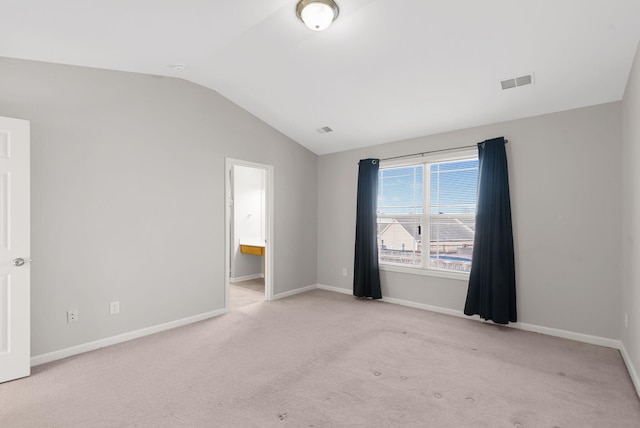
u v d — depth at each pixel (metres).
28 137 2.47
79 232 2.89
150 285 3.35
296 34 2.58
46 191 2.71
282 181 4.79
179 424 1.92
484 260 3.59
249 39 2.66
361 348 2.99
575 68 2.67
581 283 3.16
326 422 1.94
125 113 3.18
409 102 3.50
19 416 1.98
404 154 4.40
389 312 4.08
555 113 3.30
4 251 2.38
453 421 1.94
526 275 3.45
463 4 2.18
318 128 4.47
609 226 3.03
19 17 2.04
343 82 3.32
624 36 2.27
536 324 3.40
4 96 2.53
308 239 5.24
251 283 5.77
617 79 2.73
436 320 3.77
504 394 2.23
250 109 4.23
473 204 3.91
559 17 2.19
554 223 3.30
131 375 2.49
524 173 3.46
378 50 2.76
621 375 2.50
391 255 4.61
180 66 3.15
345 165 5.05
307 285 5.23
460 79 3.00
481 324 3.63
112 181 3.09
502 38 2.45
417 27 2.43
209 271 3.86
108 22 2.19
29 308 2.48
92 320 2.97
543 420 1.95
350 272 5.01
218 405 2.11
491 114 3.50
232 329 3.47
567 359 2.76
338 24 2.46
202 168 3.79
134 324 3.24
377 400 2.16
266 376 2.48
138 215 3.27
